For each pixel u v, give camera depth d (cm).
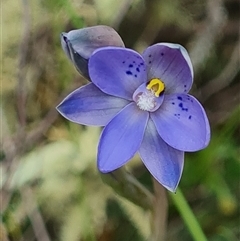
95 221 31
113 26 30
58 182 31
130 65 23
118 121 23
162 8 31
